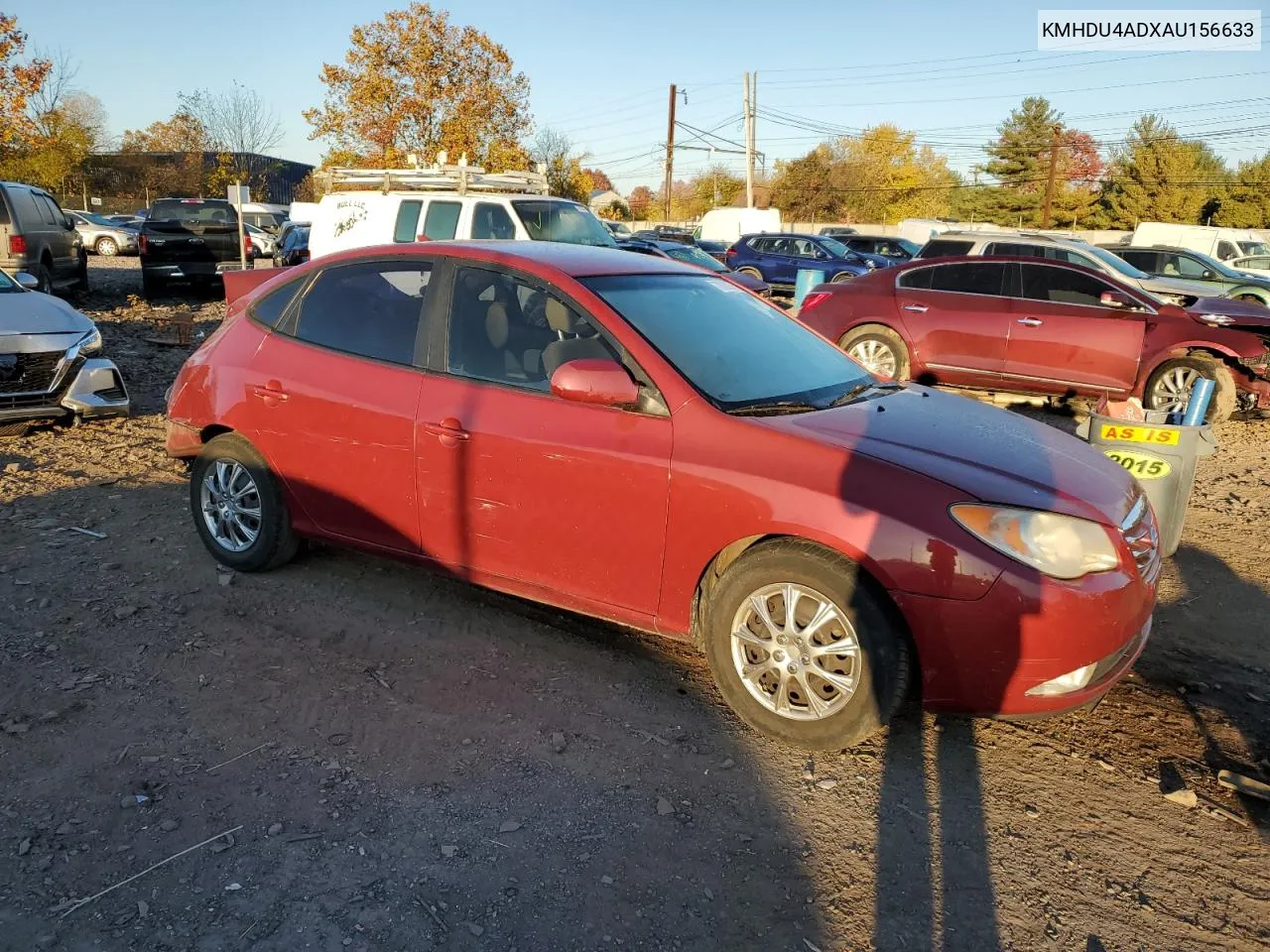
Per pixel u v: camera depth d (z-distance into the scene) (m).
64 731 3.26
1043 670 2.96
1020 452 3.41
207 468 4.58
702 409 3.37
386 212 12.31
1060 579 2.95
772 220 31.53
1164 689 3.86
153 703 3.45
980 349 9.63
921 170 71.31
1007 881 2.71
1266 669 4.06
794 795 3.05
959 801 3.06
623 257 4.33
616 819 2.91
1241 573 5.22
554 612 4.30
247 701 3.49
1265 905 2.66
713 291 4.34
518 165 32.97
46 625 4.01
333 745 3.24
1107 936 2.52
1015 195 67.06
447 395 3.84
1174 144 60.84
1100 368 9.24
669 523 3.35
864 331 10.08
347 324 4.24
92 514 5.39
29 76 30.03
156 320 14.13
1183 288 13.35
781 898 2.61
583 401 3.35
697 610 3.49
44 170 40.69
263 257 28.20
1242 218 58.31
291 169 59.84
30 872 2.59
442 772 3.11
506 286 3.87
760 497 3.16
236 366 4.47
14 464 6.29
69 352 7.13
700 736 3.37
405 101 31.98
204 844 2.73
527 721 3.42
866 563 3.03
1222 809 3.07
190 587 4.43
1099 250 14.38
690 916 2.53
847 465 3.13
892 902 2.61
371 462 4.04
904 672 3.08
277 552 4.49
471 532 3.83
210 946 2.37
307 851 2.71
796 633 3.18
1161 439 4.85
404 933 2.43
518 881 2.63
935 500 3.02
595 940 2.44
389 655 3.86
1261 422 9.62
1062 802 3.08
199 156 49.47
